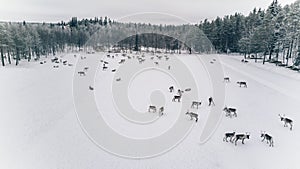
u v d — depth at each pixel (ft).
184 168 44.16
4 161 45.42
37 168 43.50
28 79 124.16
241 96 93.35
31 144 52.03
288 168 44.16
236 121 66.90
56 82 116.06
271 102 85.71
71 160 46.24
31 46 227.20
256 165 45.11
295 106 81.25
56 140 54.13
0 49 189.47
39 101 83.56
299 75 136.87
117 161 46.37
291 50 197.77
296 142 54.34
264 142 54.49
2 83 113.80
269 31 176.76
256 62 188.55
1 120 65.46
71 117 68.28
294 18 170.71
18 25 232.94
